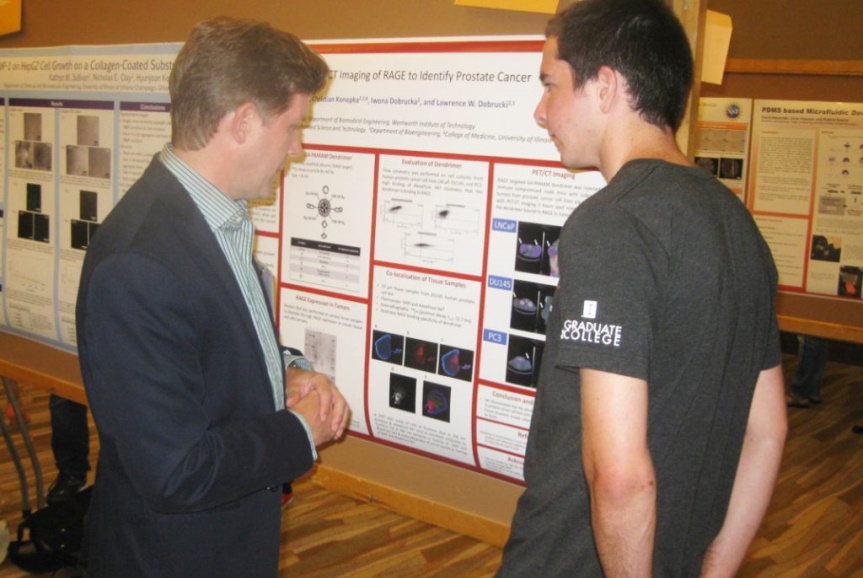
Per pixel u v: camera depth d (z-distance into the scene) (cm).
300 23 186
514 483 173
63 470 257
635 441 82
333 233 188
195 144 111
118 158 225
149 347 98
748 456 109
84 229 236
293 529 244
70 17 231
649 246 87
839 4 397
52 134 239
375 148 177
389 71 173
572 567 98
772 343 107
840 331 409
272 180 121
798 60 403
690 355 89
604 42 97
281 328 202
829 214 406
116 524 114
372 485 196
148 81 215
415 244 174
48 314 249
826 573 257
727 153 427
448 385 174
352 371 190
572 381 98
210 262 108
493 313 165
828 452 383
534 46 152
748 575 254
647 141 99
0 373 269
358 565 223
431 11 165
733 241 94
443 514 185
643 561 83
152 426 97
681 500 93
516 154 158
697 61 136
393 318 181
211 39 109
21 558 224
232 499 107
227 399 111
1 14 244
